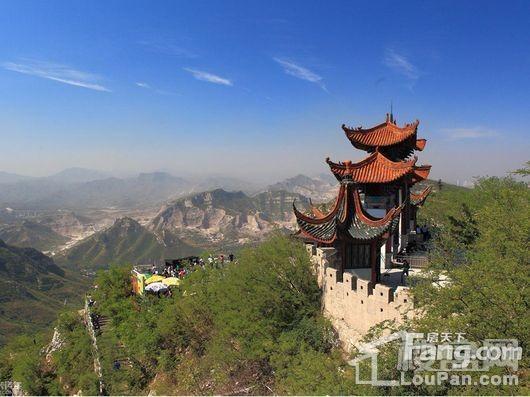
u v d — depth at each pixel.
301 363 27.38
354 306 30.97
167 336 43.16
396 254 43.31
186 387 35.12
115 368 45.03
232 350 33.66
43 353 64.19
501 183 57.38
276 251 38.34
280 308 34.81
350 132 42.69
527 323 18.59
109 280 64.94
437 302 22.64
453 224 47.00
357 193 35.22
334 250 36.50
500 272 20.94
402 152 44.03
